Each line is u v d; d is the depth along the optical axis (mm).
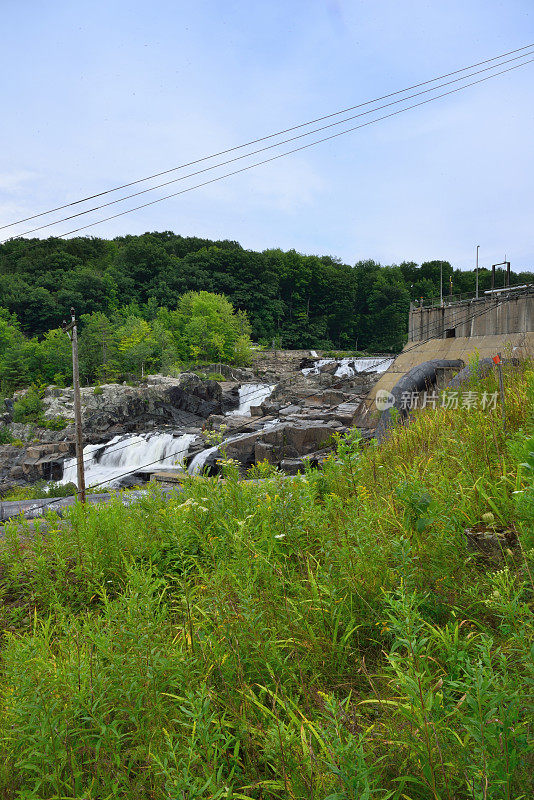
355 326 155875
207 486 6219
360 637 3496
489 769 1865
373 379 68062
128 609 3615
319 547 4887
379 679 3012
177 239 190375
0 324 119750
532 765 1993
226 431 48188
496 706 2072
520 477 4449
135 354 99000
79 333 121188
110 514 6414
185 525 5793
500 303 29562
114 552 5625
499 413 6801
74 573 5559
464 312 32469
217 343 112750
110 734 2541
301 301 157125
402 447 8133
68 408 79562
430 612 3459
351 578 3822
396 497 4891
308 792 2004
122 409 73438
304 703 2867
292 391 68750
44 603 5074
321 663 3203
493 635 3033
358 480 6465
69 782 2400
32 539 6555
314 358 113312
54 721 2502
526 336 26812
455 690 2504
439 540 4109
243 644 3115
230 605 3516
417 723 2143
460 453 5961
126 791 2283
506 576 3053
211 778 2064
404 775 2146
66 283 142625
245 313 137000
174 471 39031
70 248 184625
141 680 2875
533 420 5844
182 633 3674
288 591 4145
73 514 6562
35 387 94312
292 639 3197
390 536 4484
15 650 3217
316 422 35469
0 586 5578
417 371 23719
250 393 79750
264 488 6500
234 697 2811
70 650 3311
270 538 4926
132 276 155125
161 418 73938
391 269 165125
